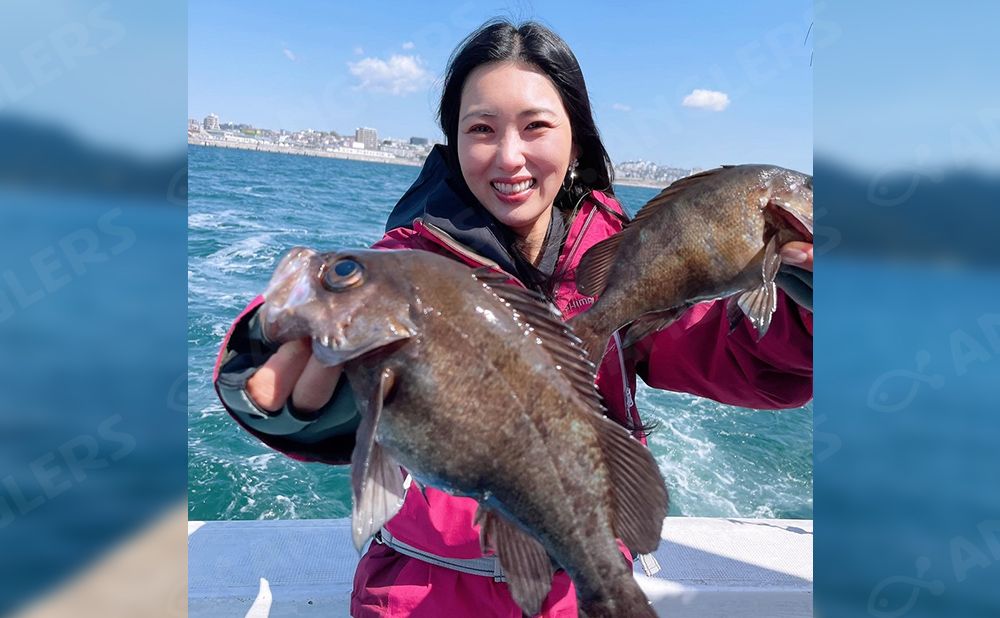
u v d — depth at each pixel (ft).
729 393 2.61
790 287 2.21
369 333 1.73
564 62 2.48
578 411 1.88
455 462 1.81
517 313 1.90
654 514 1.86
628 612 1.86
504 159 2.39
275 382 1.80
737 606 3.51
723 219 2.16
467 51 2.45
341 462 2.03
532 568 1.93
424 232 2.49
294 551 3.78
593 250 2.38
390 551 2.63
